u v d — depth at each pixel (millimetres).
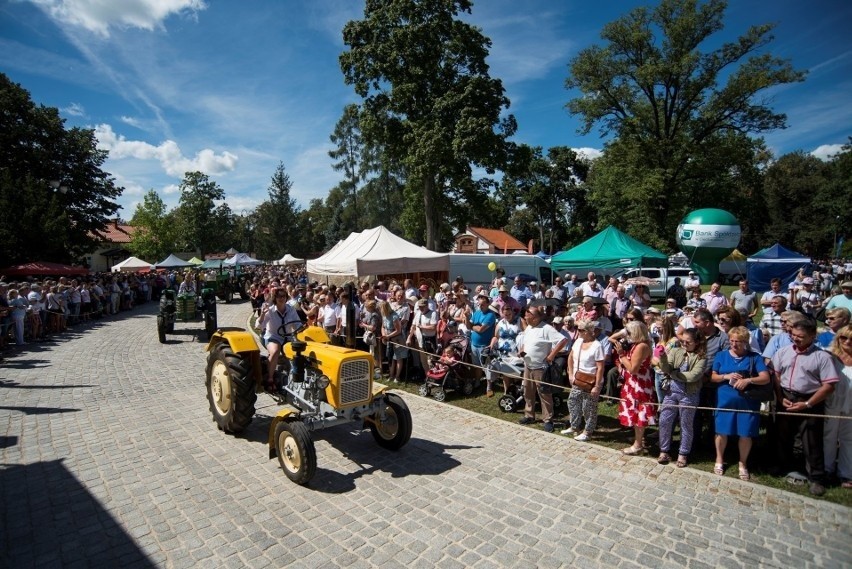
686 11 28688
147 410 6938
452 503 4367
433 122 25297
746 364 4867
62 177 32125
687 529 3943
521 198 57125
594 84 31203
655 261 13234
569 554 3607
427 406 7367
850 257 39156
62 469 5000
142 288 26703
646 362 5453
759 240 54875
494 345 7797
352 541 3768
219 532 3889
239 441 5773
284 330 6188
